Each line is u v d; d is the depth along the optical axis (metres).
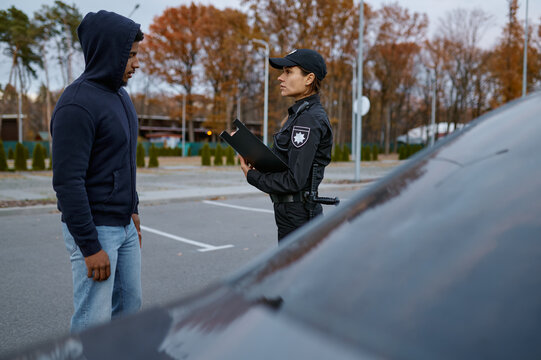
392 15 45.22
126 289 2.49
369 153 39.81
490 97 44.38
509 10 36.28
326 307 0.76
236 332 0.75
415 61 52.56
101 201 2.24
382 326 0.68
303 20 36.19
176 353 0.74
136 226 2.57
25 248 6.16
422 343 0.64
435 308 0.69
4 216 8.94
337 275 0.83
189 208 10.10
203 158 30.03
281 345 0.69
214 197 11.78
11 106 63.97
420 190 1.00
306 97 2.65
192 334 0.78
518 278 0.70
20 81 49.00
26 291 4.39
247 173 2.58
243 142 2.43
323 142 2.58
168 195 11.66
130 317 0.89
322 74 2.66
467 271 0.73
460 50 44.72
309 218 2.55
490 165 0.98
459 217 0.86
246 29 41.97
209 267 5.25
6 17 46.97
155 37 51.91
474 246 0.78
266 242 6.57
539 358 0.59
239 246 6.32
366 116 67.12
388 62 51.84
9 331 3.48
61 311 3.89
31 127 70.31
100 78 2.19
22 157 24.30
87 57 2.22
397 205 0.99
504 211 0.84
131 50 2.29
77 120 2.06
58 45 39.28
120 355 0.76
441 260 0.78
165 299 4.21
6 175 20.98
